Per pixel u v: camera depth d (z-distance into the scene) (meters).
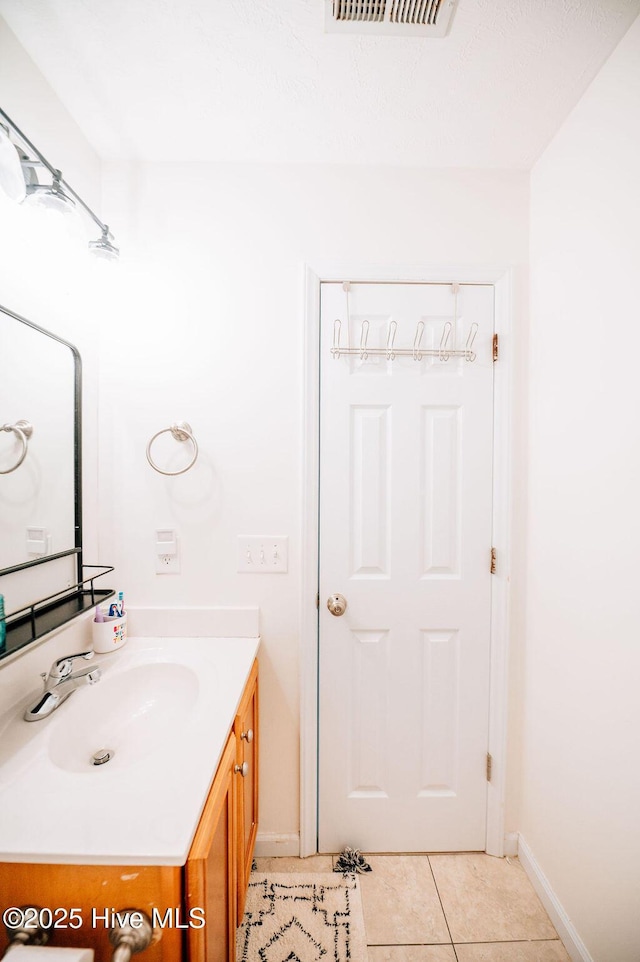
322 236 1.24
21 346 0.89
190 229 1.23
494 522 1.27
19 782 0.68
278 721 1.26
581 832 1.00
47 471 0.98
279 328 1.25
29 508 0.92
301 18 0.82
